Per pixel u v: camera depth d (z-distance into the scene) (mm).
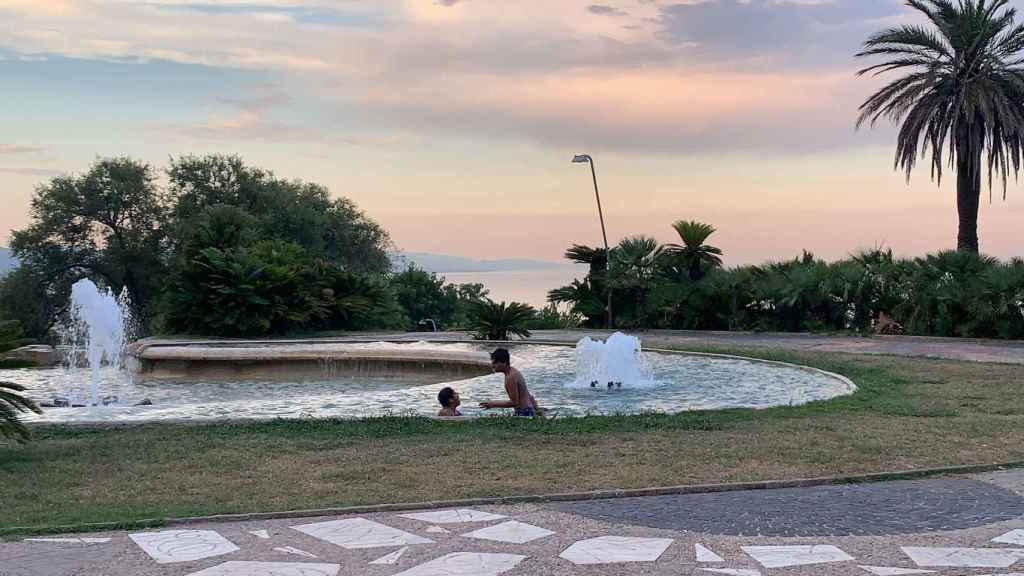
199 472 7480
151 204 49719
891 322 24078
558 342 21984
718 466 7520
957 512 6086
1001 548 5258
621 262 28562
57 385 16859
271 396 15180
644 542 5406
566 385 13836
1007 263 22906
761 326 26828
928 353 18406
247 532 5699
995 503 6332
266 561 5078
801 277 25562
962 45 28156
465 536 5562
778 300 26312
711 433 9125
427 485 6922
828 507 6238
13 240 46969
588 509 6227
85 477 7316
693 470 7375
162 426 9812
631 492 6637
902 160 29625
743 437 8836
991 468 7492
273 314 25766
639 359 14852
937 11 28875
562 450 8297
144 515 6059
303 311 26781
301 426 9672
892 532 5605
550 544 5375
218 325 25250
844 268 25391
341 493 6684
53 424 9781
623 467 7516
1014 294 21516
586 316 29594
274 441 8820
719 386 13539
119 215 49250
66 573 4879
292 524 5887
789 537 5508
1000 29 27938
